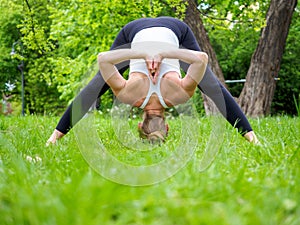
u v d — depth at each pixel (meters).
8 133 4.95
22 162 2.55
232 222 1.49
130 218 1.61
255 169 2.57
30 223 1.56
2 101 27.41
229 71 19.14
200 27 11.39
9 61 25.25
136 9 10.90
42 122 6.43
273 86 11.87
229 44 19.34
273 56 11.77
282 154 3.05
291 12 11.80
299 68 18.48
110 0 13.28
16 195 1.85
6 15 23.98
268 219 1.56
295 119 6.36
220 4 14.70
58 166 2.67
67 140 4.18
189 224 1.56
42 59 22.14
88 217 1.54
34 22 10.64
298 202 1.82
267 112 11.87
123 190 1.95
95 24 15.20
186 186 2.01
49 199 1.74
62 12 16.50
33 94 26.30
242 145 3.63
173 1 9.52
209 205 1.72
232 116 3.93
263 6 14.33
